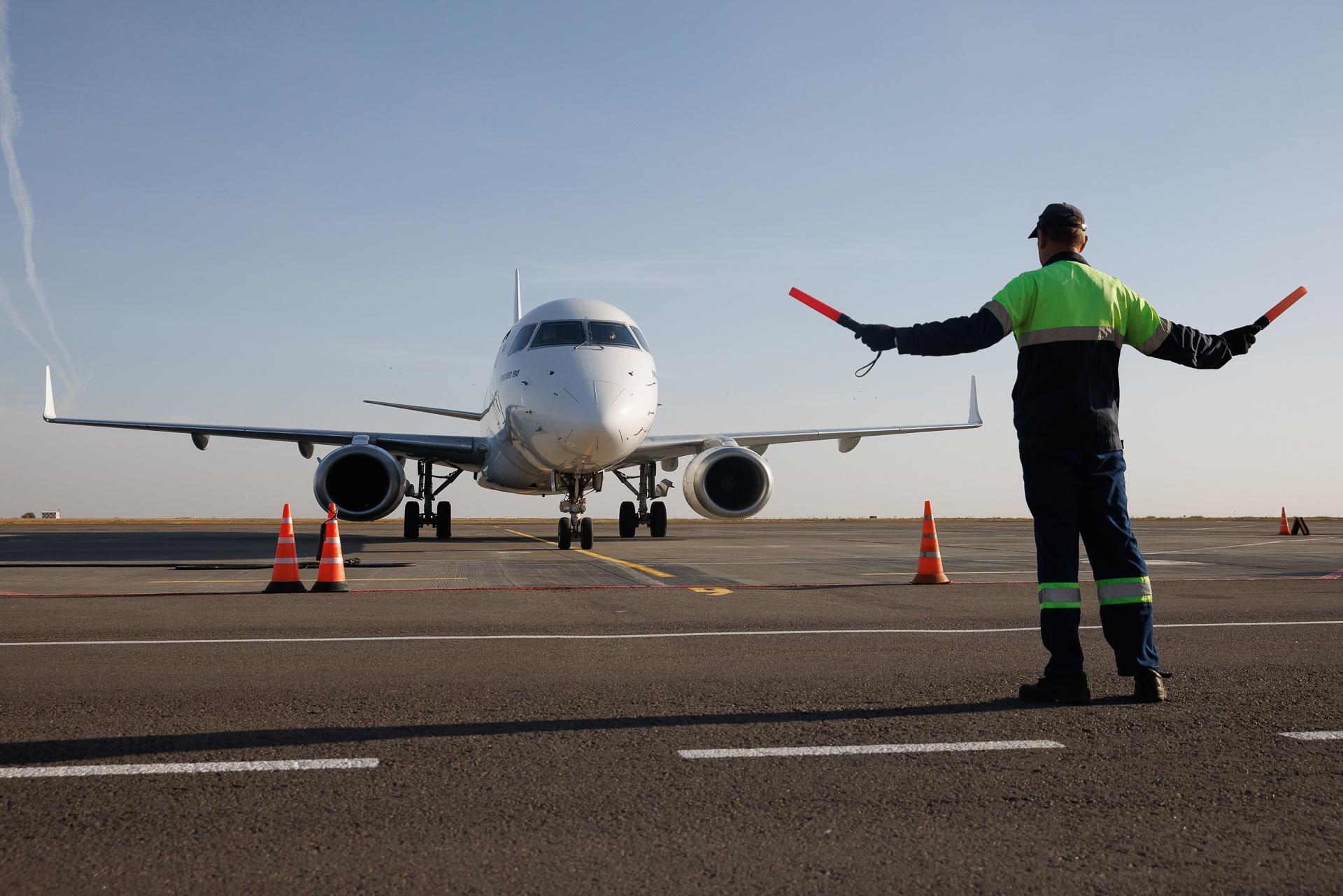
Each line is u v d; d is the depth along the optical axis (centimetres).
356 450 1719
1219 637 639
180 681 502
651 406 1669
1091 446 460
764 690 477
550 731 396
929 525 1047
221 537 2595
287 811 297
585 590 972
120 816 292
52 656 576
